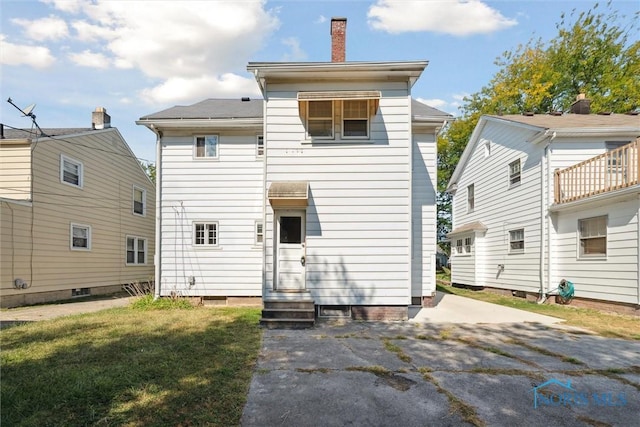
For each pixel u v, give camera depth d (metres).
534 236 11.88
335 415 3.36
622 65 21.00
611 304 9.18
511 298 12.56
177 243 10.62
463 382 4.20
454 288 17.16
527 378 4.34
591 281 9.79
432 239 10.19
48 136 11.92
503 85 23.89
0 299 10.16
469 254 16.25
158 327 6.87
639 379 4.36
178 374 4.25
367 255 8.05
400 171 8.16
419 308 9.83
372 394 3.84
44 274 11.67
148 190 18.47
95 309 9.84
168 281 10.55
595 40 21.56
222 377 4.20
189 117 10.45
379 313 7.93
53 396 3.53
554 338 6.34
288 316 7.39
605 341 6.15
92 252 14.05
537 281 11.61
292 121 8.30
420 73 8.09
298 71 8.06
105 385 3.77
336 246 8.06
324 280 8.01
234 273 10.62
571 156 11.14
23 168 11.23
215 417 3.26
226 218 10.71
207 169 10.74
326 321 7.73
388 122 8.23
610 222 9.20
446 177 28.42
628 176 8.68
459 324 7.59
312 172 8.21
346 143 8.20
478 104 25.67
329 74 8.16
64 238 12.60
